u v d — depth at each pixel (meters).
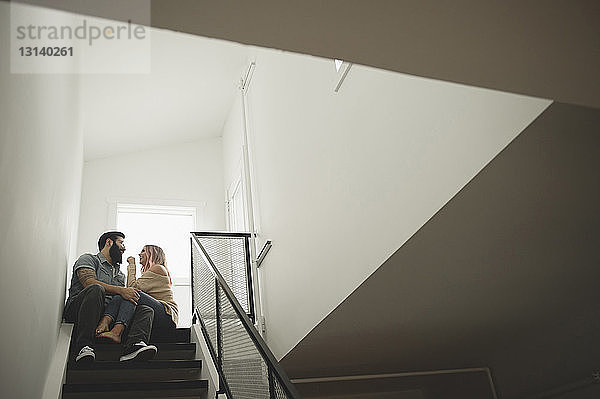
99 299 5.14
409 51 2.07
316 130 5.28
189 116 8.80
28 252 2.70
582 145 2.96
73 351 5.11
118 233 6.25
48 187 3.44
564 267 4.65
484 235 3.83
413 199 3.67
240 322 4.23
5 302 2.16
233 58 7.86
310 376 6.69
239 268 6.91
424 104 3.62
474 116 3.14
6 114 2.03
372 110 4.27
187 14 1.76
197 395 4.79
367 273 4.19
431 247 3.84
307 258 5.36
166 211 8.96
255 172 7.29
